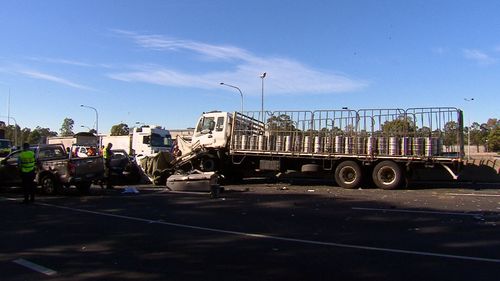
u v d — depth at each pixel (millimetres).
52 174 16500
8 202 14422
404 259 6875
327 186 20422
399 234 8750
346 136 19453
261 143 21047
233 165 22500
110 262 6941
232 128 21812
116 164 21828
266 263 6746
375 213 11469
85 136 47188
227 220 10555
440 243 7938
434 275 6047
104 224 10180
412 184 21047
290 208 12492
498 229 9188
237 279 5988
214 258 7074
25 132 126562
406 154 18406
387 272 6207
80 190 17484
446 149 18047
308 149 20125
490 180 21781
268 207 12727
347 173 19281
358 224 9875
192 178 17844
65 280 6074
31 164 14125
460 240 8172
